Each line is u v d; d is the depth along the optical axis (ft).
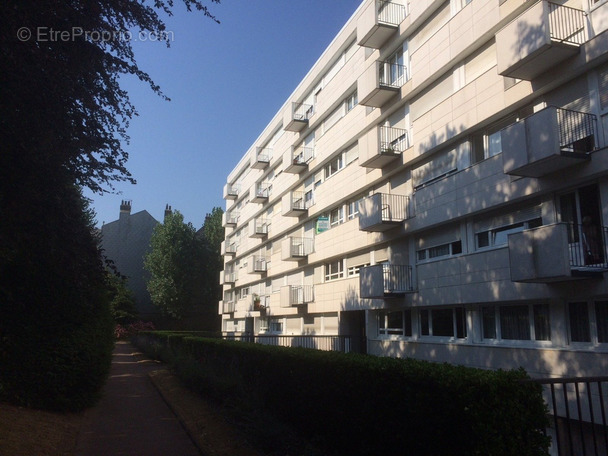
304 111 95.20
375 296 60.08
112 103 27.40
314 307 86.33
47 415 29.04
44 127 21.93
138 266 191.52
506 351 43.34
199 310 180.45
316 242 86.74
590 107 36.96
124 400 40.73
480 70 48.39
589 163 35.96
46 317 30.81
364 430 19.45
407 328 60.90
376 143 60.75
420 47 56.90
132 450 24.54
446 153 53.26
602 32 35.32
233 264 159.12
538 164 36.88
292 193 94.12
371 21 63.05
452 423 14.65
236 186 156.35
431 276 54.08
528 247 36.68
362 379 19.74
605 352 34.58
